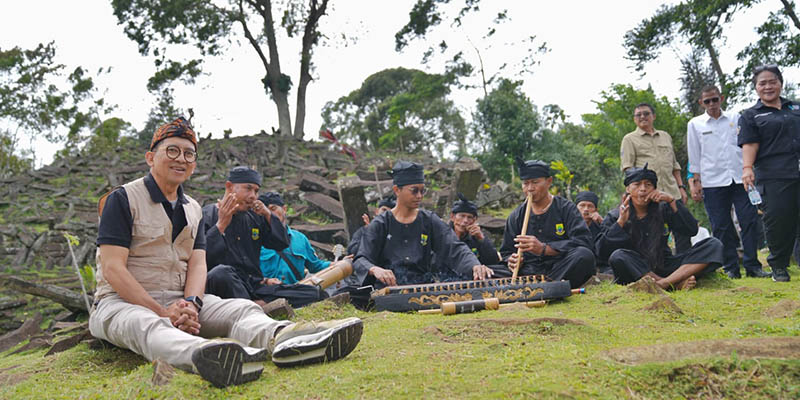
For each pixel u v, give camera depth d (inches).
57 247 531.8
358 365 97.5
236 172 187.3
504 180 789.9
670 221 196.9
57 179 730.8
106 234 116.4
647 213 193.8
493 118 824.3
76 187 706.8
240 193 185.6
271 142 918.4
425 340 115.0
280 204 221.0
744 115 198.5
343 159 875.4
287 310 156.0
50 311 402.6
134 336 108.0
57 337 197.8
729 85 604.4
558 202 199.2
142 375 97.3
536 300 164.4
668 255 196.5
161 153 121.4
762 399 76.9
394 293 166.1
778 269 197.2
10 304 403.2
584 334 113.0
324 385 87.4
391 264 197.5
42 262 510.3
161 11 1177.4
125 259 117.6
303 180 565.3
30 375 112.3
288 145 923.4
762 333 106.0
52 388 100.0
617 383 80.9
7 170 1304.1
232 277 162.4
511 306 155.9
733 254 230.8
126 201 118.8
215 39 1244.5
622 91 820.6
